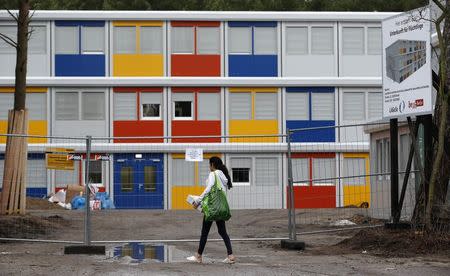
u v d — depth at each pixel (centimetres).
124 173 2141
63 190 2994
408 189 1641
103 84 3569
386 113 1466
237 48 3650
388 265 1187
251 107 3625
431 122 1404
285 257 1334
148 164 3441
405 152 1917
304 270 1145
